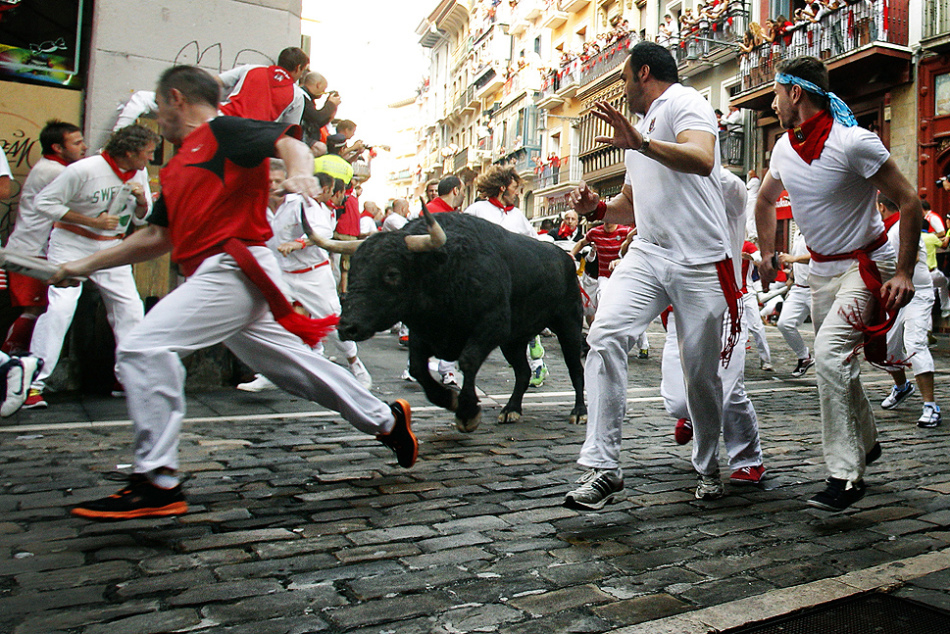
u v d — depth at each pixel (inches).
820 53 843.4
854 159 130.3
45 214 214.7
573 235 525.0
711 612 89.9
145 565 101.4
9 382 191.6
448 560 106.6
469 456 174.4
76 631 81.7
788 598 94.1
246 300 117.6
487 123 2000.5
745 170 996.6
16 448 169.9
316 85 290.7
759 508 136.8
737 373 149.9
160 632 82.0
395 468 160.1
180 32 284.2
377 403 137.1
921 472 166.1
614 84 1300.4
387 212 579.8
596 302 376.5
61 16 271.0
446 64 2596.0
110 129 274.8
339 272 424.8
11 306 247.1
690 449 187.8
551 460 172.1
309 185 106.0
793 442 197.9
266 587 95.1
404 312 166.1
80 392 247.1
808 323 660.1
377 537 115.5
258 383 259.9
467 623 86.4
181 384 113.9
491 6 2005.4
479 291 176.6
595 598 94.4
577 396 223.3
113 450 169.0
